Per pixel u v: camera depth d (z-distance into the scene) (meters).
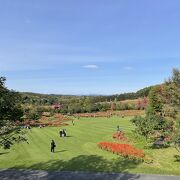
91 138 68.25
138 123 57.41
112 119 120.88
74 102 178.62
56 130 85.50
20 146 57.06
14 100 27.16
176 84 53.78
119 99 197.62
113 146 50.53
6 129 28.12
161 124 54.59
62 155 47.88
